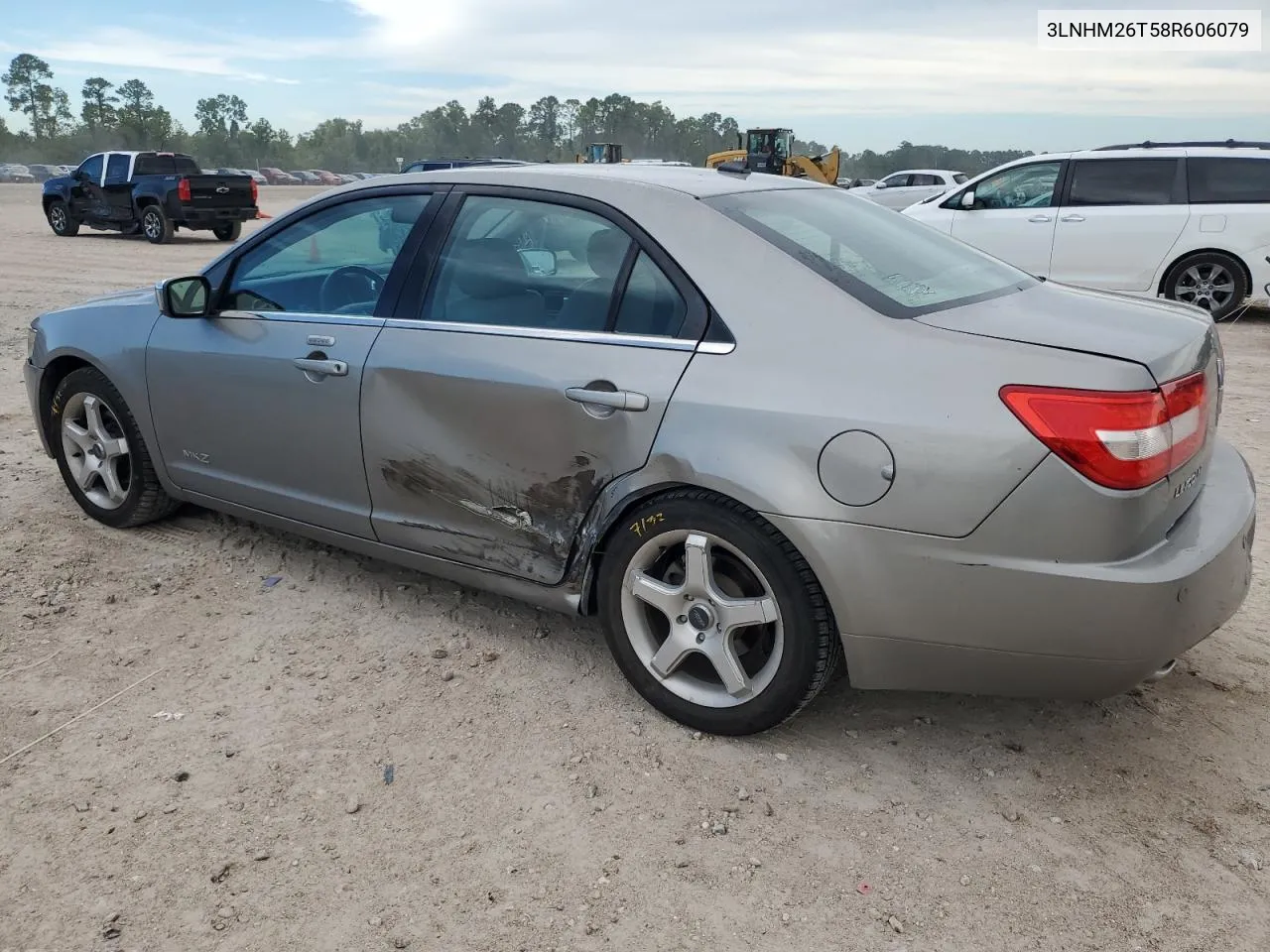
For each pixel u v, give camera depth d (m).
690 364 2.89
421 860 2.56
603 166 3.61
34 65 138.38
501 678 3.42
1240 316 10.93
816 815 2.73
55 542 4.47
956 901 2.43
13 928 2.33
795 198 3.44
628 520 3.06
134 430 4.38
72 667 3.46
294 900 2.42
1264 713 3.19
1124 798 2.80
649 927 2.35
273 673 3.44
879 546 2.62
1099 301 3.17
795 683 2.86
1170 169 10.51
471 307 3.38
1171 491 2.58
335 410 3.63
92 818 2.70
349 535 3.81
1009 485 2.48
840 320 2.76
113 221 20.91
